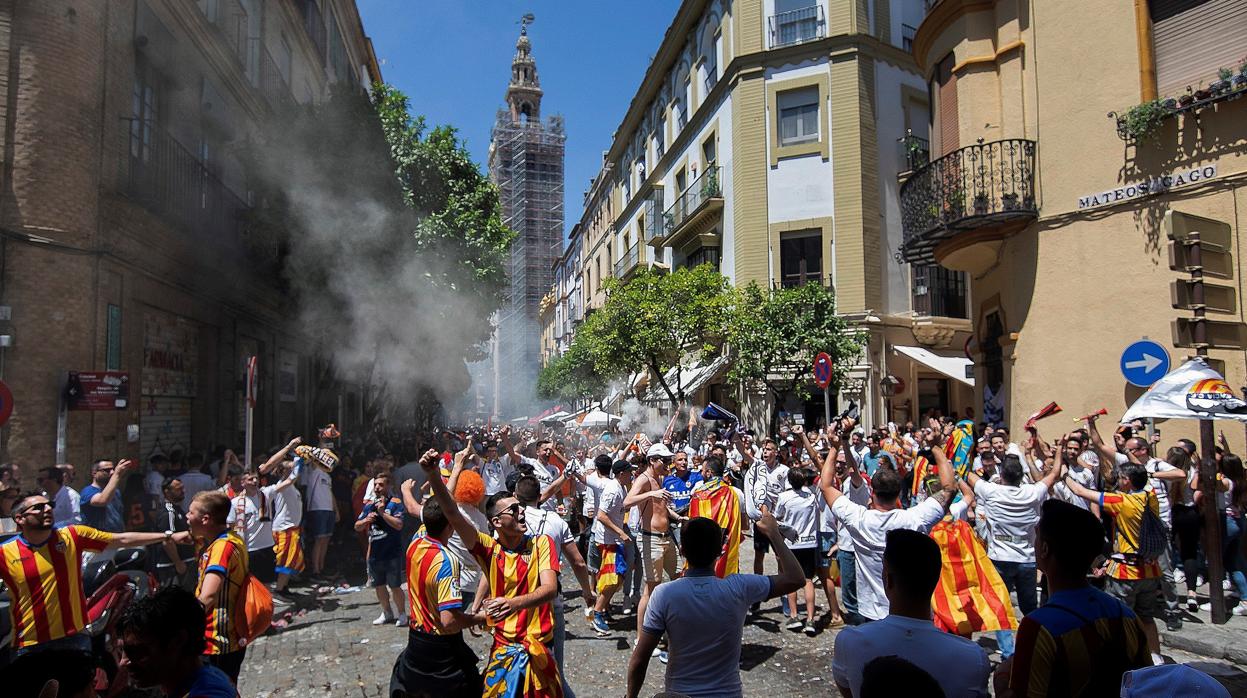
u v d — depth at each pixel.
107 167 9.44
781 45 22.69
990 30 11.43
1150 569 5.70
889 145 22.20
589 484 7.36
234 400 14.21
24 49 8.54
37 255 8.45
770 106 22.77
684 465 8.43
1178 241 6.82
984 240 11.40
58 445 8.46
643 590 6.98
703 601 3.23
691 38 28.19
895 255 22.05
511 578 3.90
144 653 2.56
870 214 21.56
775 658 6.25
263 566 8.39
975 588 4.93
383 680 5.77
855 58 21.69
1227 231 7.18
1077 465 7.43
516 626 3.86
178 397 12.15
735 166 23.59
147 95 10.84
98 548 4.46
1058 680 2.48
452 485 5.44
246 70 14.91
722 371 23.84
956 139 12.16
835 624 7.13
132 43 10.16
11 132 8.43
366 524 7.41
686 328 20.00
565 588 9.09
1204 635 6.15
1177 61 9.18
